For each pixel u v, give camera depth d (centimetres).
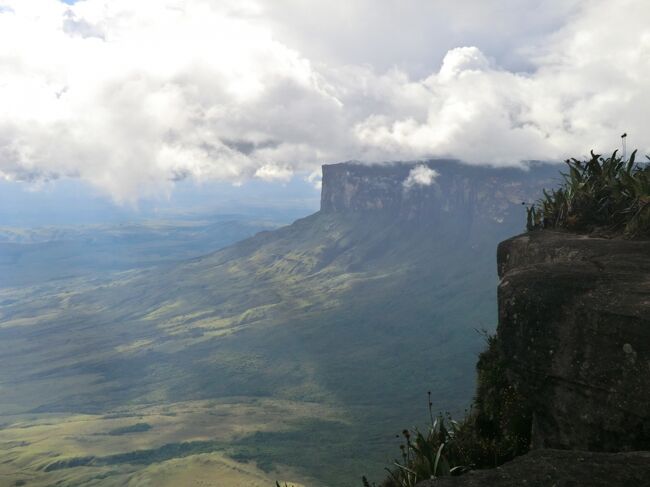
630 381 452
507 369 578
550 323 535
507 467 341
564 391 507
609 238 853
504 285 607
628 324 468
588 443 477
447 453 721
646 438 434
